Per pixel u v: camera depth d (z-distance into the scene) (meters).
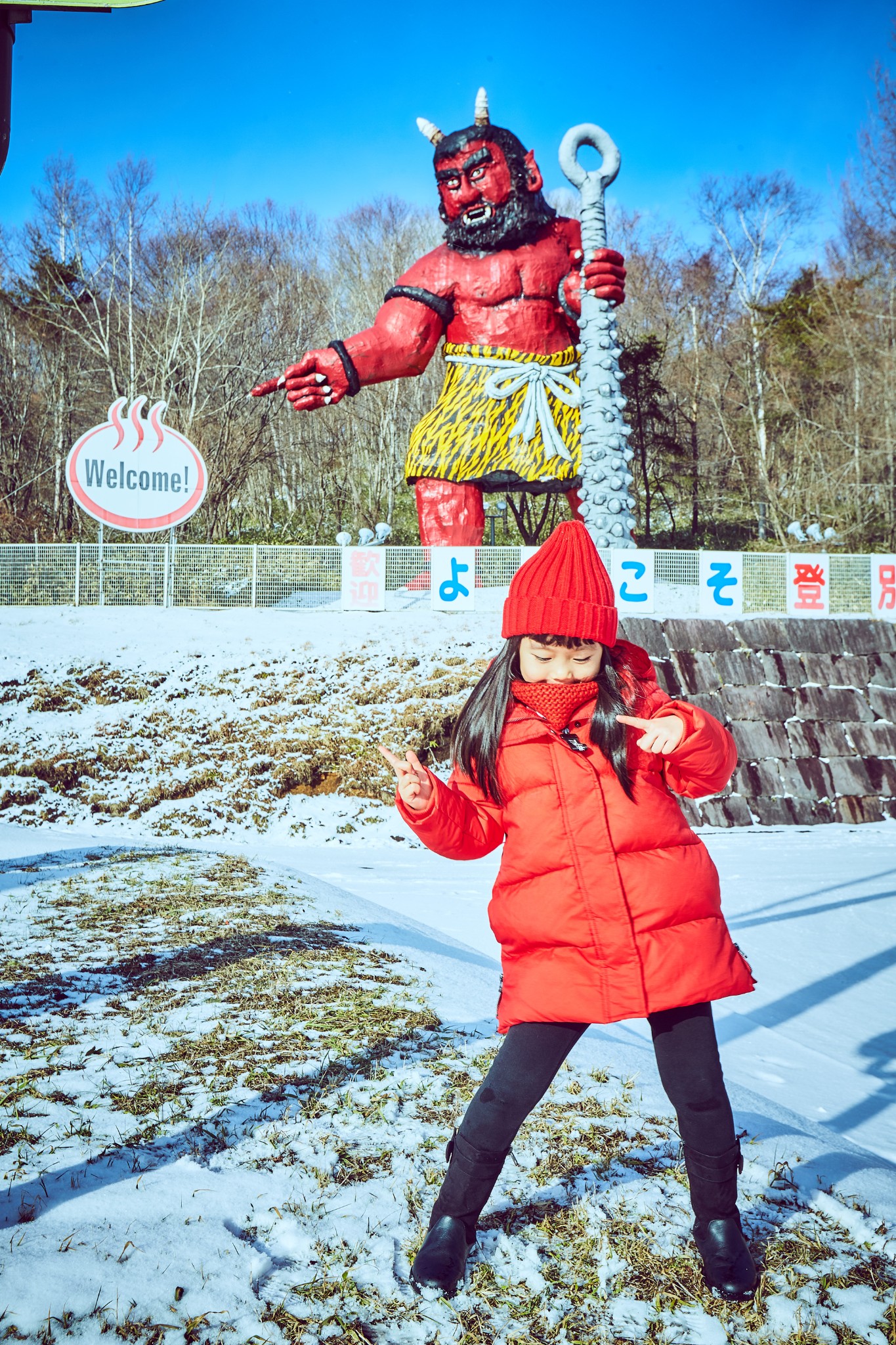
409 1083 3.30
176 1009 4.03
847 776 15.34
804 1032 5.47
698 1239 2.22
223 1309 1.98
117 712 15.22
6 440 39.69
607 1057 3.86
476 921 7.68
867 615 19.11
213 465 35.97
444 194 18.38
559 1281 2.19
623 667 2.30
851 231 40.03
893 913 8.48
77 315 39.72
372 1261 2.21
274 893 6.82
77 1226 2.24
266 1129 2.88
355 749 14.54
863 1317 2.11
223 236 42.69
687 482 43.69
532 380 18.56
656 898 2.12
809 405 41.94
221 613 18.75
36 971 4.51
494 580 18.72
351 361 18.30
